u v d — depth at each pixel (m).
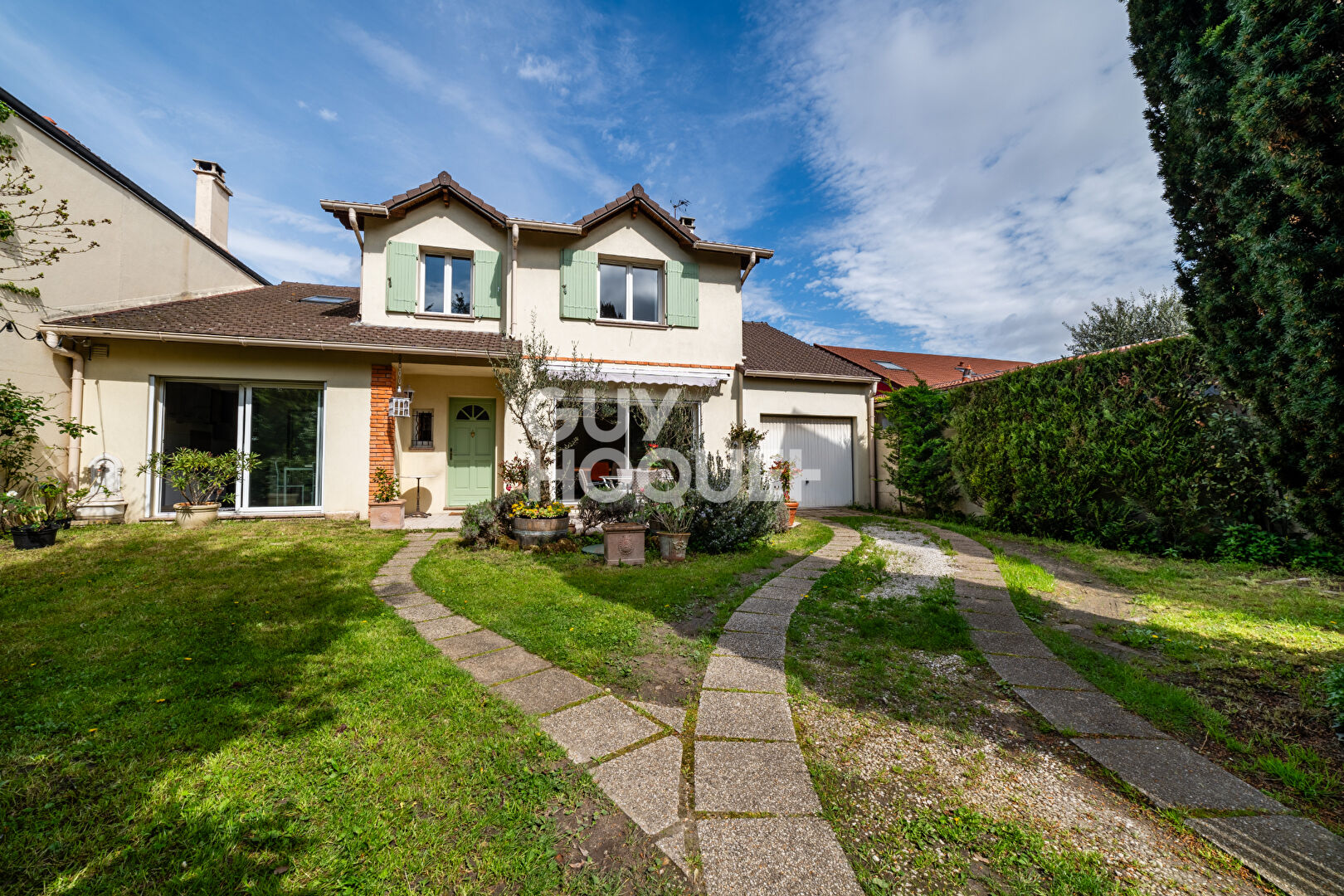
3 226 10.27
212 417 12.66
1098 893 2.50
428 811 2.98
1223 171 5.71
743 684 4.77
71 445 11.48
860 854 2.75
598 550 10.36
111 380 11.85
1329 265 4.55
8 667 4.62
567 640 5.69
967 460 14.45
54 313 11.47
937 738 3.93
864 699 4.55
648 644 5.70
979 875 2.62
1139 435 10.39
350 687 4.40
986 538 12.48
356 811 2.94
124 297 13.33
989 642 5.85
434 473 15.11
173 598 6.61
